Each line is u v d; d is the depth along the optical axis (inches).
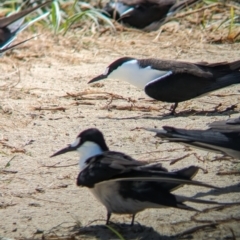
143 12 791.7
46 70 650.8
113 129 513.0
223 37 755.4
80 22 785.6
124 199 358.0
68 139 493.0
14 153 469.1
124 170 347.6
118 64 566.3
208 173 439.2
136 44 738.8
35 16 796.0
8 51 691.4
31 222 378.9
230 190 415.2
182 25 797.2
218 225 375.9
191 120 536.1
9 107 552.7
